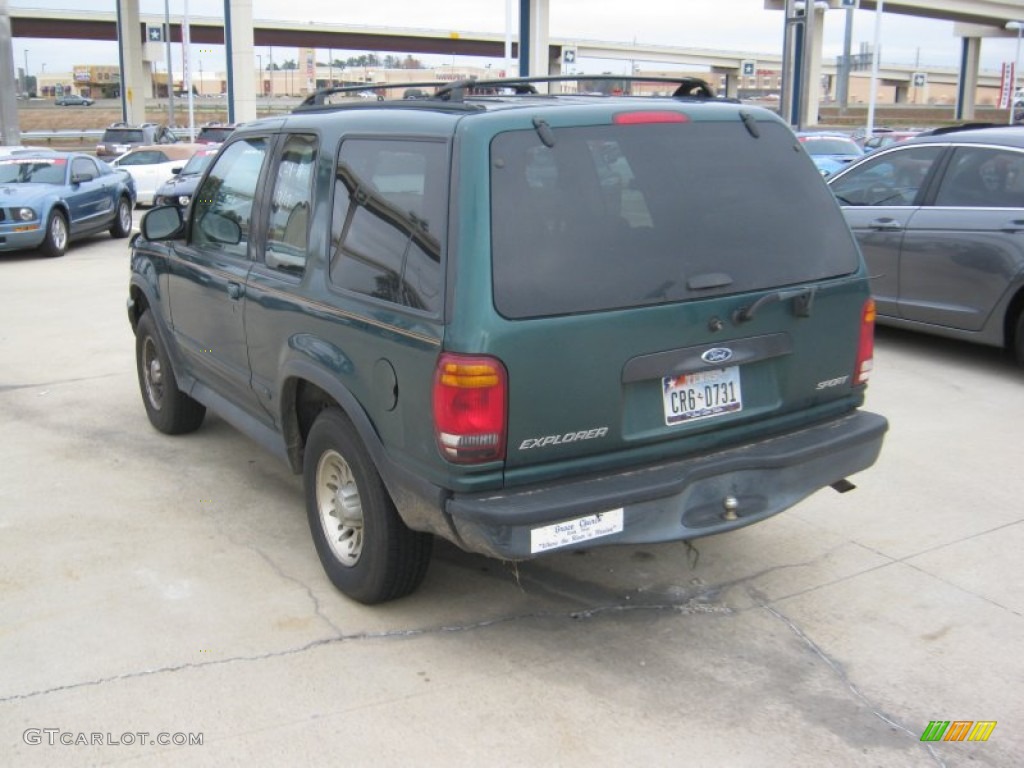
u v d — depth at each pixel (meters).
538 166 3.38
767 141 3.91
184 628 3.91
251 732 3.25
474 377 3.20
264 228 4.56
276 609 4.06
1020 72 91.69
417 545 3.87
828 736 3.23
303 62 134.00
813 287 3.80
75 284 12.16
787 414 3.88
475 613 4.03
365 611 4.04
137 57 61.41
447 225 3.31
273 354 4.40
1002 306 7.26
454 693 3.46
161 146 24.25
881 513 5.00
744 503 3.69
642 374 3.46
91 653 3.72
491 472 3.31
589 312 3.34
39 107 113.00
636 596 4.18
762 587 4.25
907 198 8.02
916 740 3.22
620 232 3.45
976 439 6.08
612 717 3.33
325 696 3.45
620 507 3.40
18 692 3.48
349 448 3.87
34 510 5.10
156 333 5.93
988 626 3.92
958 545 4.64
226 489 5.39
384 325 3.53
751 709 3.38
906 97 145.00
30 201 14.23
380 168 3.74
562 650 3.75
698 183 3.66
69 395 7.23
